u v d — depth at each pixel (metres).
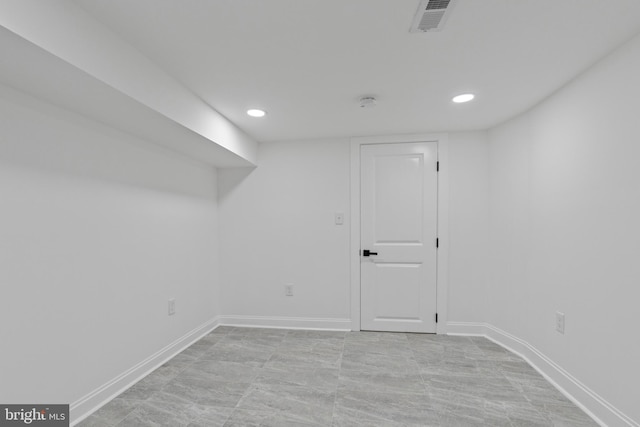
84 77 1.24
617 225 1.50
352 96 2.03
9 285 1.34
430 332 2.91
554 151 2.00
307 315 3.10
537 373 2.12
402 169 2.93
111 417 1.66
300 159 3.10
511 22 1.28
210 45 1.44
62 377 1.56
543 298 2.12
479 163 2.81
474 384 1.98
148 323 2.18
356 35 1.37
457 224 2.85
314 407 1.75
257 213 3.15
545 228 2.10
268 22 1.27
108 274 1.84
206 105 2.12
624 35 1.38
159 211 2.31
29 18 0.99
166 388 1.95
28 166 1.41
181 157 2.60
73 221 1.62
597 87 1.62
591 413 1.66
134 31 1.33
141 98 1.50
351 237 3.01
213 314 3.10
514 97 2.07
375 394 1.88
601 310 1.61
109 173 1.86
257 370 2.19
